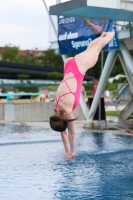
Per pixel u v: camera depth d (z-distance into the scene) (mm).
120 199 6785
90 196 6980
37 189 7469
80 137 14500
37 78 65938
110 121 19875
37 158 10547
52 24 18219
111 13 12461
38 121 21344
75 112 21391
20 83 62469
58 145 12828
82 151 11539
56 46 18359
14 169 9195
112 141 13492
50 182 7977
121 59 16797
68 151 6215
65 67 6078
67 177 8398
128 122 19438
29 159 10414
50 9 12422
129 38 15062
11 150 11898
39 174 8680
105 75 16359
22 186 7684
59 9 12078
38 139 14070
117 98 20234
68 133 6180
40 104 21328
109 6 11617
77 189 7453
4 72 62219
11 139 14078
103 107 17375
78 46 16609
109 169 9164
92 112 17188
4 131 16656
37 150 11867
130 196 6969
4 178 8328
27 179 8234
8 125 19266
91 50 6223
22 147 12461
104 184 7809
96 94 16812
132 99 18859
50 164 9742
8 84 60406
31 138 14352
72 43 16875
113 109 28516
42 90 54906
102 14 12648
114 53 16000
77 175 8578
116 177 8391
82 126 18125
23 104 21234
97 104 16938
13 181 8078
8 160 10305
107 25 15305
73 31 16734
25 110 21250
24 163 9891
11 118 21453
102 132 15930
